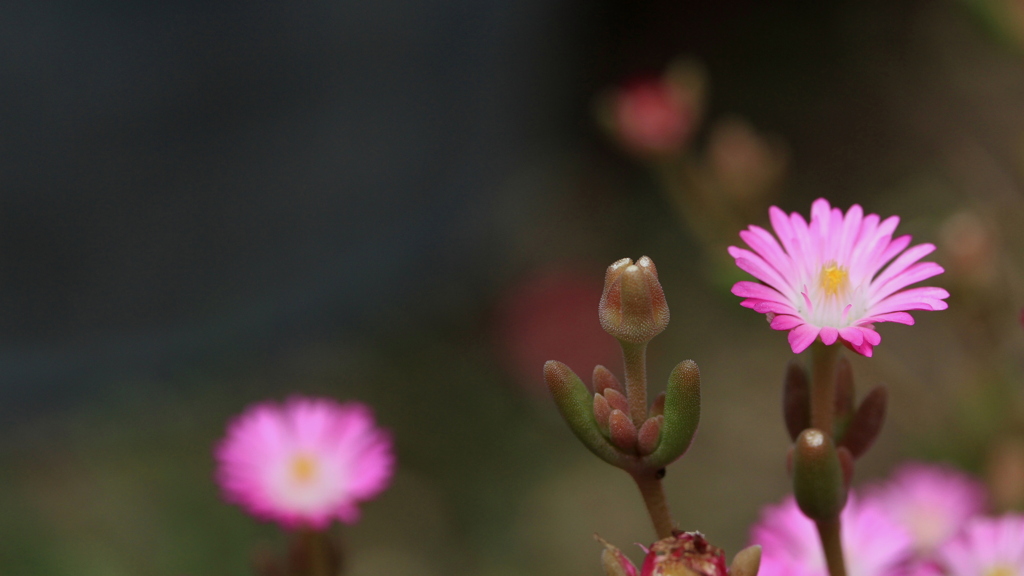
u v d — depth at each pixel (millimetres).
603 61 1281
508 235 1112
